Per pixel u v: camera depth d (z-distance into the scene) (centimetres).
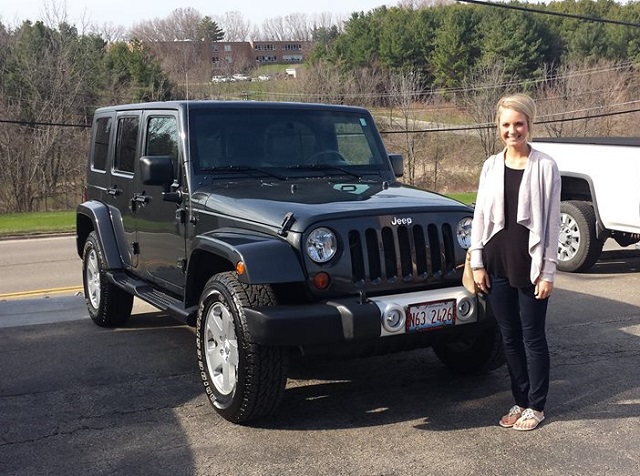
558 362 569
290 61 9606
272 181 539
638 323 687
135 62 4822
